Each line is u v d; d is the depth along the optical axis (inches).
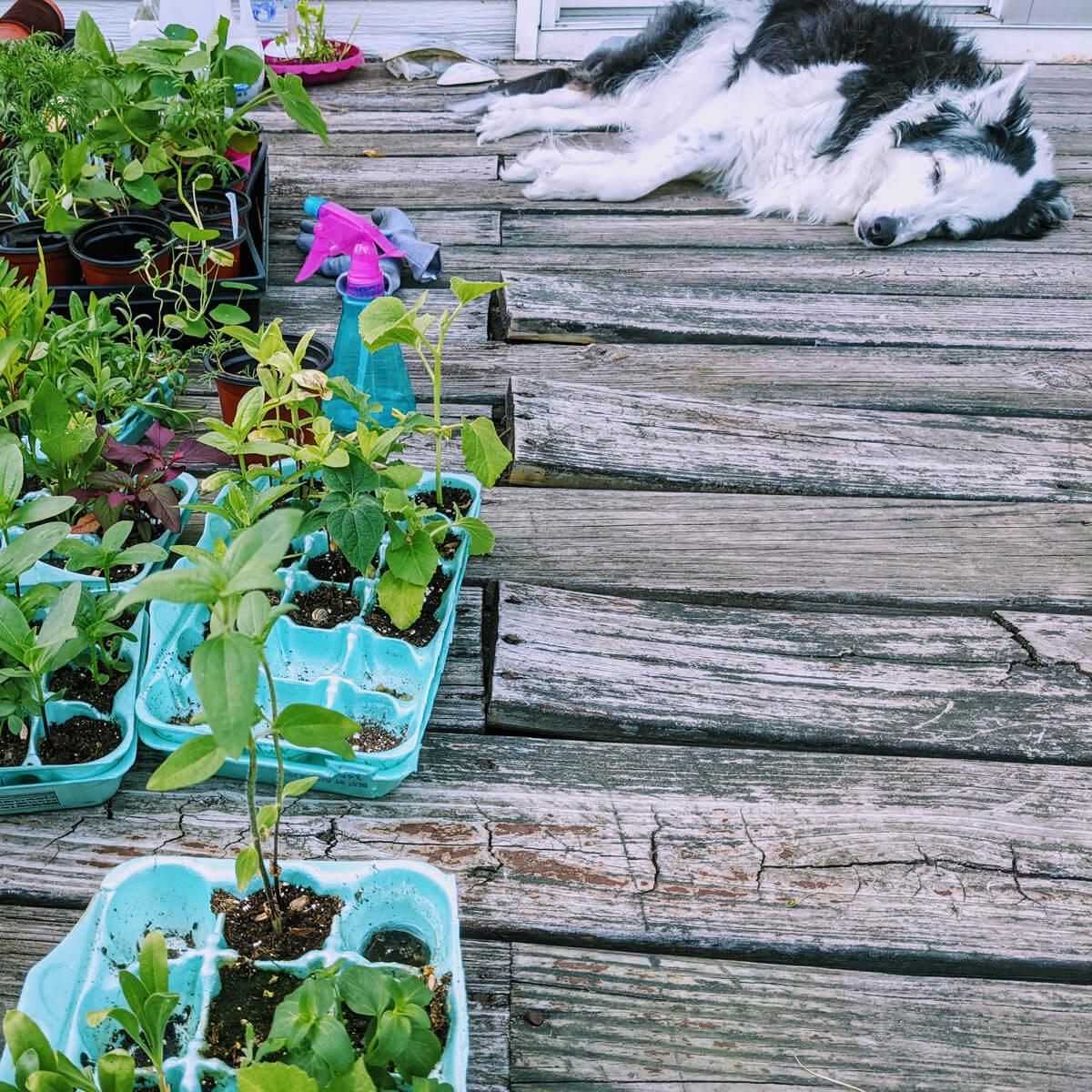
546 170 119.4
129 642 50.4
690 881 45.9
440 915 38.0
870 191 118.1
